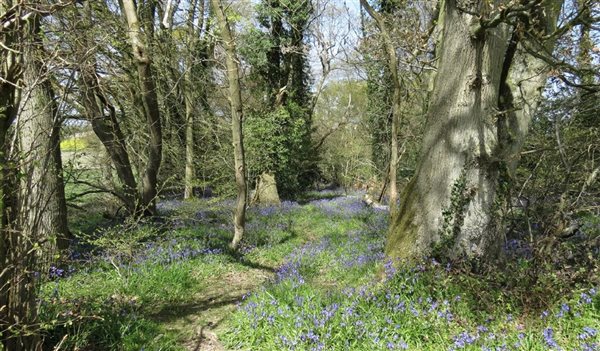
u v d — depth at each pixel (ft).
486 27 19.43
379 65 58.34
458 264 21.06
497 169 22.03
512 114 22.03
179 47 53.47
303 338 16.42
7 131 11.96
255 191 67.97
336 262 29.94
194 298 24.29
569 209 21.15
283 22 73.41
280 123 70.64
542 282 17.74
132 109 44.96
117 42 31.71
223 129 61.67
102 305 19.48
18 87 11.11
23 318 12.53
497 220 21.99
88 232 36.52
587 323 15.06
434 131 22.68
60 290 20.93
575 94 25.29
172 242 31.68
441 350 14.96
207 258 30.04
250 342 17.90
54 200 25.25
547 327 14.83
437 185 22.31
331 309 17.81
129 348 16.78
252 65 70.90
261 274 29.76
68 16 19.02
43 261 13.83
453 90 21.86
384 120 66.33
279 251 35.91
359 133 95.14
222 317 21.49
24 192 12.48
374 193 68.33
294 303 19.72
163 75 51.11
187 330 19.81
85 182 32.78
